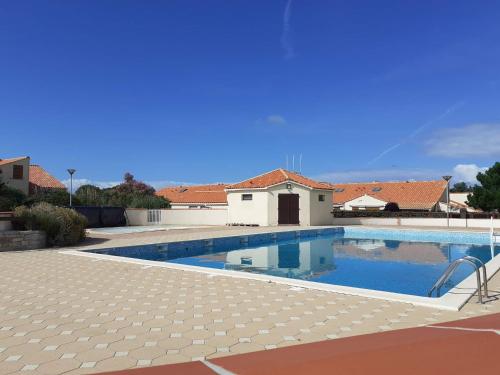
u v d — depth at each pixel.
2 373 4.05
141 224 30.50
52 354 4.58
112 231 23.41
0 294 7.57
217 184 57.62
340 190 59.28
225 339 5.09
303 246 20.34
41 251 14.00
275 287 8.09
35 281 8.78
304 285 8.20
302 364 3.26
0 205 26.12
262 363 3.43
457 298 6.92
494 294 7.33
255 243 21.52
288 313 6.22
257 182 30.78
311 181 32.28
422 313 6.15
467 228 27.94
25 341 5.01
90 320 5.91
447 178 29.61
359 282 11.27
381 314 6.11
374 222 32.22
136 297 7.30
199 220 31.66
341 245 20.72
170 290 7.86
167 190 60.28
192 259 16.14
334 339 4.56
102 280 8.87
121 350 4.71
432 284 10.94
